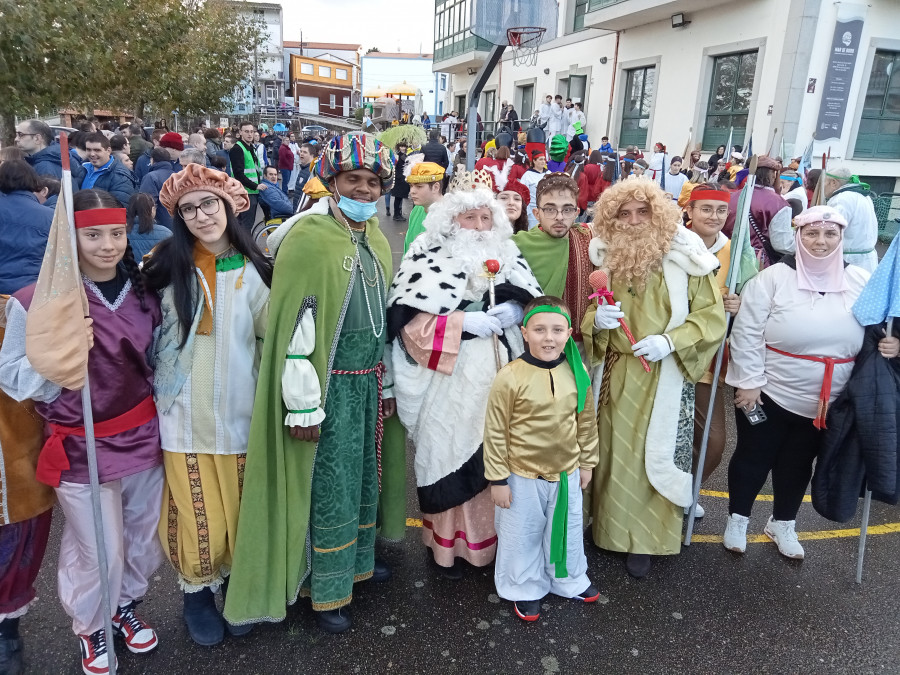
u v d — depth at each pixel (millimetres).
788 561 3234
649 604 2871
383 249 2676
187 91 18312
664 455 2957
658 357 2818
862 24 12719
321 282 2314
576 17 20438
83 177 6199
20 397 2008
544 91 22000
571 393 2623
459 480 2779
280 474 2361
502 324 2742
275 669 2438
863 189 4359
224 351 2285
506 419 2580
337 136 2381
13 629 2385
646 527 3041
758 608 2867
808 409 2955
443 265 2701
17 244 3754
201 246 2283
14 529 2230
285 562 2449
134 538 2424
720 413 3307
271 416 2357
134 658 2453
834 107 13125
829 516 2945
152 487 2383
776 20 13031
